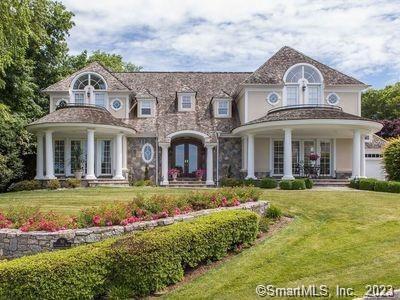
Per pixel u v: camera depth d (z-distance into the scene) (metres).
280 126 22.97
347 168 27.69
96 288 7.80
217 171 27.91
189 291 8.19
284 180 21.58
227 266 9.44
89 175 24.09
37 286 7.05
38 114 29.61
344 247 10.22
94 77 28.59
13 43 17.81
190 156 29.61
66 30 32.94
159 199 12.07
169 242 8.50
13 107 27.42
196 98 30.66
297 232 11.81
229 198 13.48
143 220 10.84
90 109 25.27
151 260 8.09
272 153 27.52
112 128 24.75
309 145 27.61
